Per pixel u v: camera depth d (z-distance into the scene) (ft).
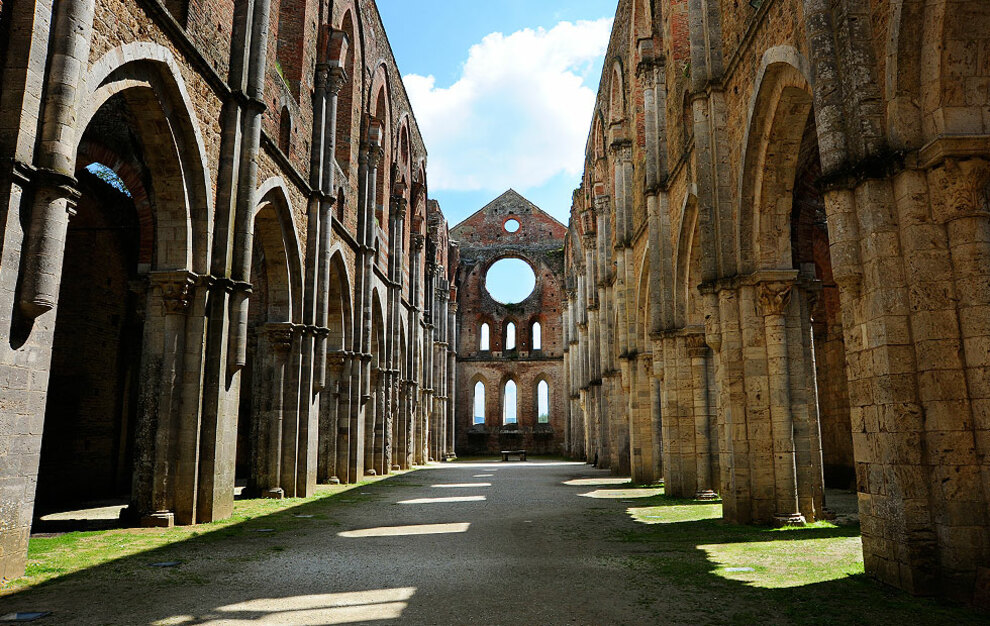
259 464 62.95
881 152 25.76
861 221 26.08
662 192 67.82
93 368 66.80
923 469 23.84
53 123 28.66
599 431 119.24
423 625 20.43
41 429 28.27
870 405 25.76
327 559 31.63
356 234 90.07
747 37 42.19
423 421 146.82
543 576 27.58
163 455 42.80
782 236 42.75
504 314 208.23
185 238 43.83
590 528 42.37
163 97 40.93
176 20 42.01
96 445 66.64
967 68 24.48
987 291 23.48
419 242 137.59
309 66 69.21
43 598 23.77
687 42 65.36
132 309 72.79
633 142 85.40
